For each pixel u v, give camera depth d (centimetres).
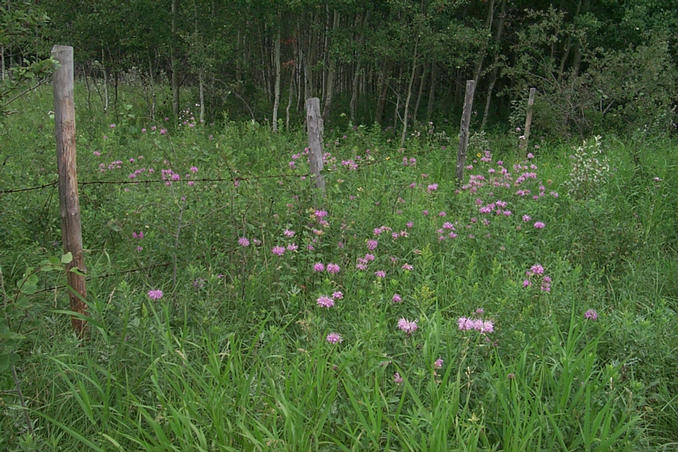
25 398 306
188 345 349
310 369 303
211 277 382
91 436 290
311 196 528
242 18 1622
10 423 285
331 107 1852
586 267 556
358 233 511
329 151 1067
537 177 869
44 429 299
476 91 2194
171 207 471
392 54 1537
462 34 1526
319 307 382
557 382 332
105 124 1245
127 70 1744
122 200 518
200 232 462
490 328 336
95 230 512
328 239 489
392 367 341
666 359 373
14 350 281
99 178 603
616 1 1739
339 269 435
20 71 357
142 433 277
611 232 589
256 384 316
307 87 1869
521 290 405
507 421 300
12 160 628
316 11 1633
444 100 2119
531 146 1409
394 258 477
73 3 1562
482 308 397
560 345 340
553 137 1443
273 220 495
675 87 1567
